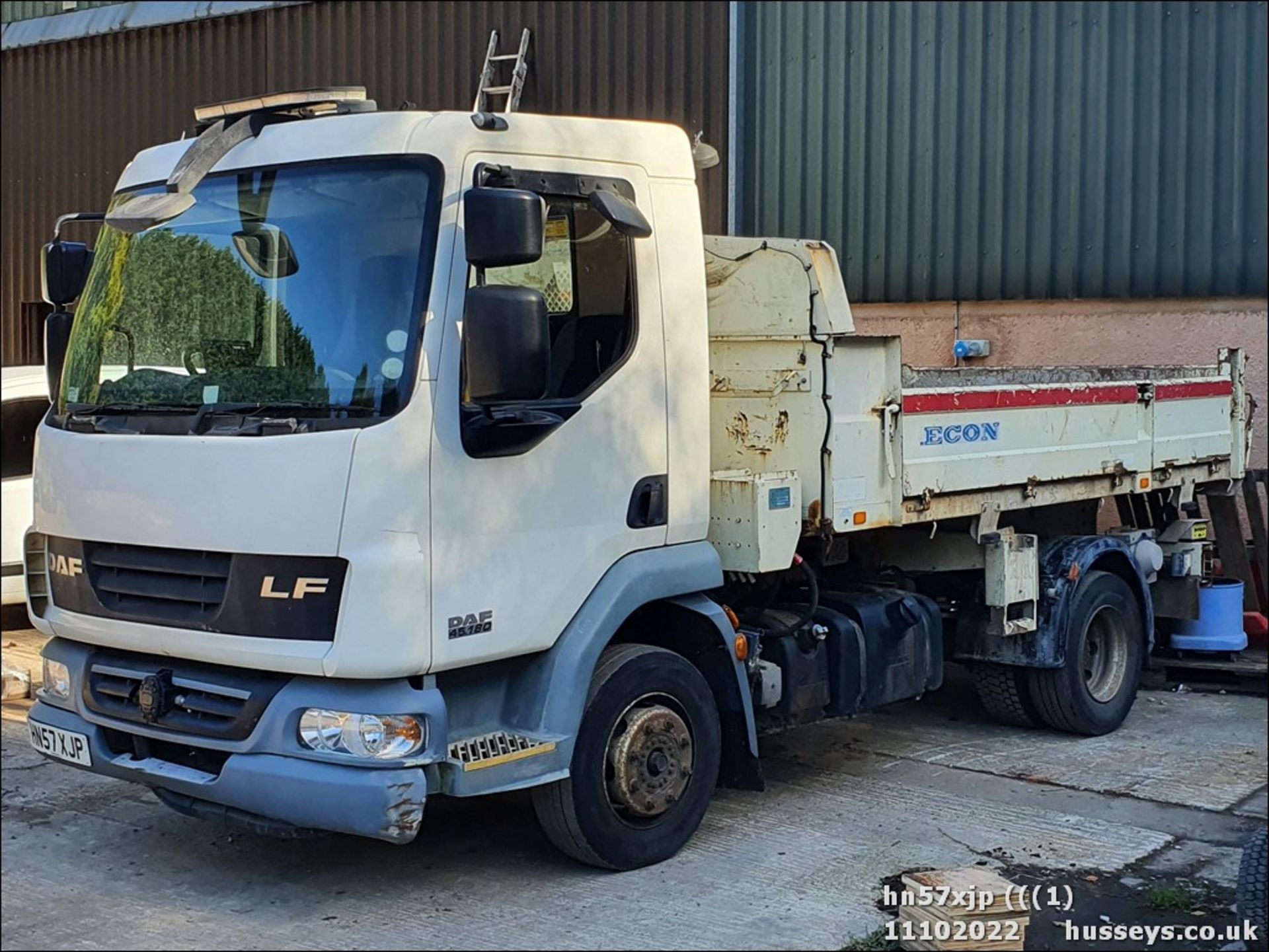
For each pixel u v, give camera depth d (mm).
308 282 4648
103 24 14430
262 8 13445
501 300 4293
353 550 4305
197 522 4551
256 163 4855
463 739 4730
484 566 4578
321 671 4320
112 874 5250
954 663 7613
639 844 5168
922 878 4633
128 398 4973
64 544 5047
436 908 4879
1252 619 9000
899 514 6066
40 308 15055
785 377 5785
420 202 4539
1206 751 7109
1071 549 7234
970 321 10828
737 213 11562
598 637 4910
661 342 5207
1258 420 9922
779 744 7215
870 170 11133
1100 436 7375
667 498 5227
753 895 5008
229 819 4727
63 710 5117
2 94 15203
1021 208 10617
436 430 4441
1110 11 10273
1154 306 10203
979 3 10703
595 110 11922
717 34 11453
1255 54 9859
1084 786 6441
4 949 4539
